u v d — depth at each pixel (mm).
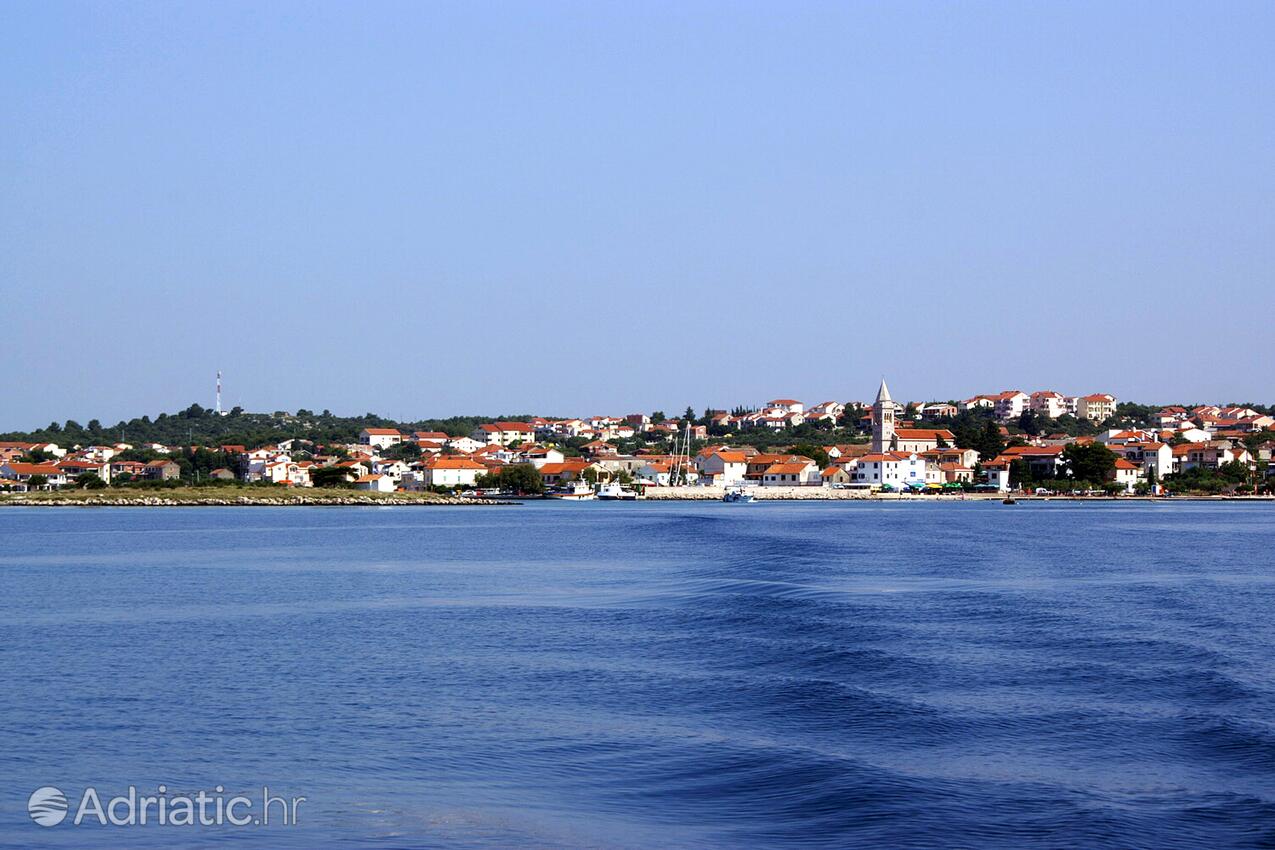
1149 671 54000
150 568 115000
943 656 58250
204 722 45219
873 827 32938
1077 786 36438
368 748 41344
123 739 42688
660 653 60500
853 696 48656
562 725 44438
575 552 134500
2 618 75562
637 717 45719
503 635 67312
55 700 49156
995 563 113875
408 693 50500
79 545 151375
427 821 33688
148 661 58656
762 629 68375
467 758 40031
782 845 31719
